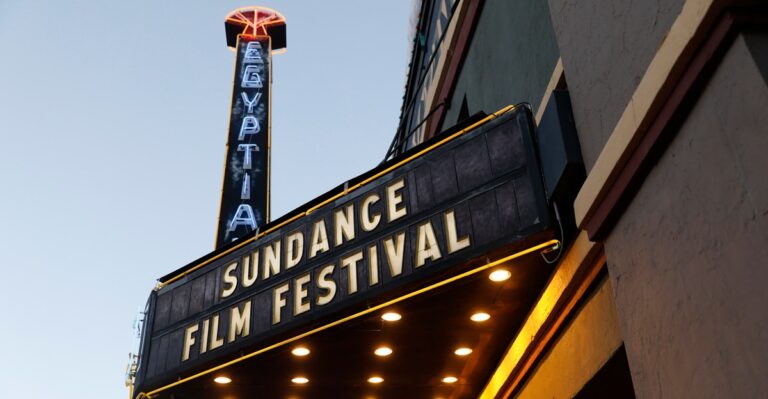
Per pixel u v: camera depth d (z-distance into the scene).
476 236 7.19
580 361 7.19
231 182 24.92
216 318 9.70
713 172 4.41
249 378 9.91
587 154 6.41
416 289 7.58
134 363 13.20
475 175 7.56
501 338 9.11
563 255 7.12
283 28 31.34
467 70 12.48
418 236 7.72
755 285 3.94
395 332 8.82
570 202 6.88
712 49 4.36
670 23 5.14
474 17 11.91
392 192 8.29
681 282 4.71
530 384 8.94
